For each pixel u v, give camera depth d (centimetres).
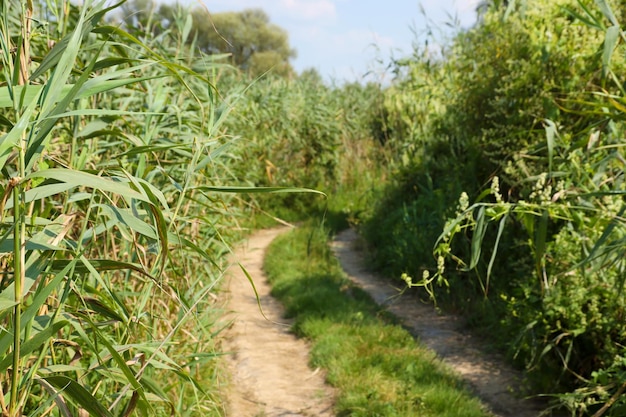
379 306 859
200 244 557
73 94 199
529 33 759
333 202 1659
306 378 625
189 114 549
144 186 230
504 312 724
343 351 666
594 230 465
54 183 222
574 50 711
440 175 1109
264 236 1409
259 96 1619
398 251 1021
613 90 676
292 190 242
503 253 793
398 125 1470
